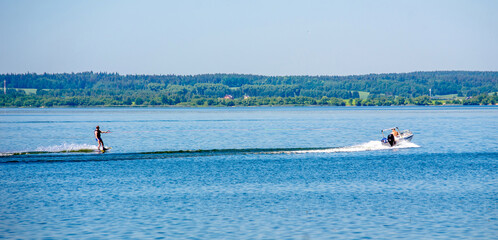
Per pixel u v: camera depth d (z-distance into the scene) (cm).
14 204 5366
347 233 4362
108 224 4634
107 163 8469
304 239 4216
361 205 5316
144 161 8731
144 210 5128
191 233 4375
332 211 5078
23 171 7569
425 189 6112
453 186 6291
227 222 4694
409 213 4972
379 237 4247
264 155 9606
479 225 4556
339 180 6812
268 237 4272
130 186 6400
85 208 5209
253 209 5172
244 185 6481
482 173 7319
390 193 5897
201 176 7169
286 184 6538
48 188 6259
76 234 4341
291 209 5166
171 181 6775
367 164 8350
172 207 5259
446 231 4394
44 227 4534
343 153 9925
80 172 7512
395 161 8712
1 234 4328
